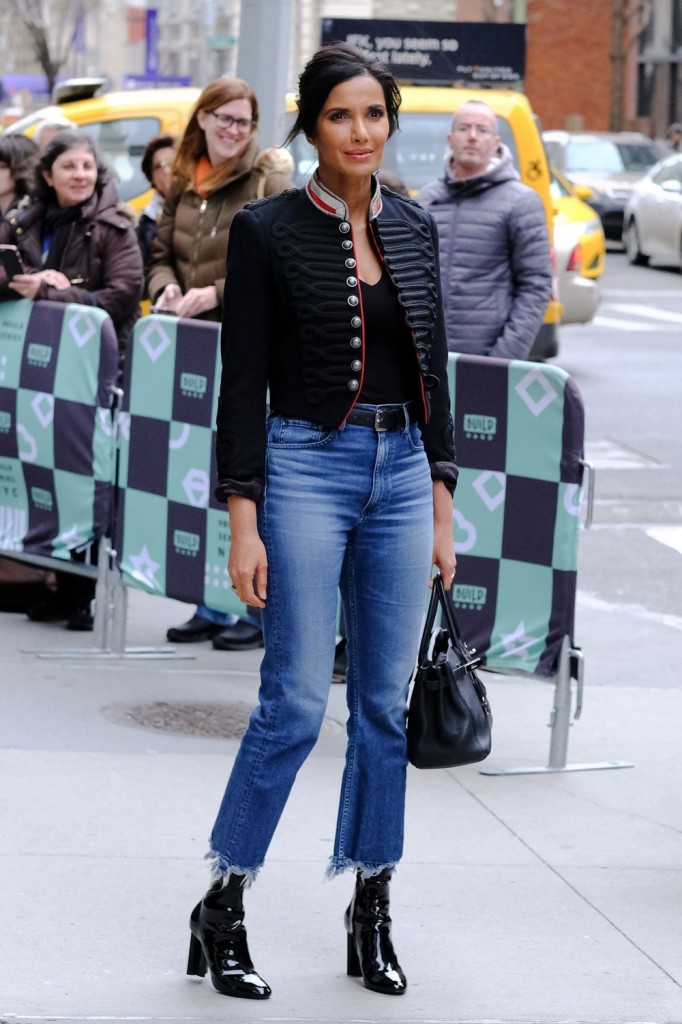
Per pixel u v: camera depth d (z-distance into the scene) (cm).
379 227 551
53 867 682
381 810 579
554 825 767
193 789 788
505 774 838
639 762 871
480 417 838
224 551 945
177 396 962
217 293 1030
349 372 546
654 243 4072
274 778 566
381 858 582
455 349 1097
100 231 1092
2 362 1082
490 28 1959
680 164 4091
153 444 984
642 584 1310
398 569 566
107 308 1087
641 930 648
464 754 582
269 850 715
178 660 1038
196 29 5878
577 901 675
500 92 1869
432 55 1962
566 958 620
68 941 614
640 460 1805
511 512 838
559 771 848
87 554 1044
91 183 1094
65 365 1038
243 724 907
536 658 841
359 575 571
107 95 1816
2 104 6975
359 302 545
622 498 1622
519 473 833
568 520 823
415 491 566
